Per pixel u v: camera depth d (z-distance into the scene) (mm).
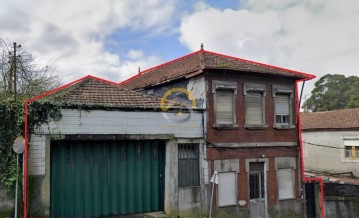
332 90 55000
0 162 12906
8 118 13086
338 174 27328
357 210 19188
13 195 12875
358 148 26500
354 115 27859
